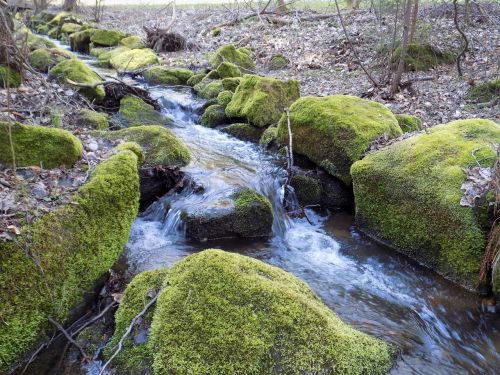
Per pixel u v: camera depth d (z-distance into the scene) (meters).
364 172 6.00
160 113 9.99
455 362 3.86
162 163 6.65
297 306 3.42
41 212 3.82
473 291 4.76
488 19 13.90
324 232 6.30
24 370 3.36
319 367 3.17
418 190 5.37
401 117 7.90
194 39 18.75
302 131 7.38
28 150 4.69
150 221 6.19
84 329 3.72
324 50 14.38
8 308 3.30
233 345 3.13
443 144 5.68
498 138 5.65
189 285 3.48
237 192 6.02
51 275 3.62
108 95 9.82
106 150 5.75
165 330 3.24
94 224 4.12
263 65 14.26
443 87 10.27
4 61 7.32
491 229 4.66
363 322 4.29
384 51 12.26
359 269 5.36
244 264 3.72
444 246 5.07
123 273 4.71
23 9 17.28
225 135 9.29
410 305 4.65
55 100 7.79
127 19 25.77
